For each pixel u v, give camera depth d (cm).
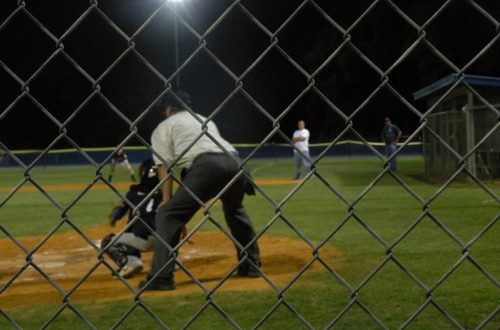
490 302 703
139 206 357
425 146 2903
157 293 779
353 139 5603
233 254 1068
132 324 654
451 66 335
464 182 2366
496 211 1515
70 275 934
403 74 5541
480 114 2397
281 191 2261
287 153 5628
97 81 321
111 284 861
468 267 884
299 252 1042
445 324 631
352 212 359
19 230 1431
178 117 799
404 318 652
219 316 675
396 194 2014
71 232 1387
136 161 5500
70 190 2645
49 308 726
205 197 796
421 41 332
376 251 1023
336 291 763
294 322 650
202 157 787
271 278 850
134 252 895
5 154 336
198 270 937
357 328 624
